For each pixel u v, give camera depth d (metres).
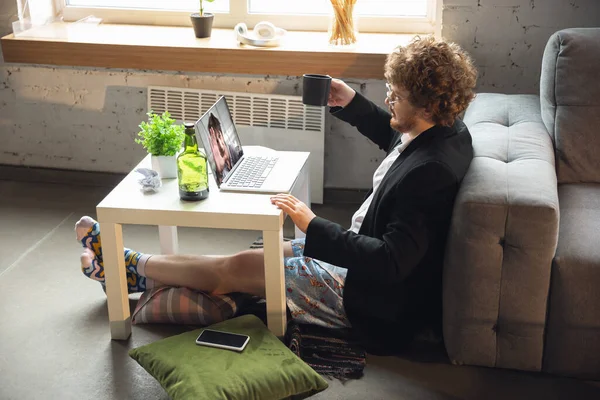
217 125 2.53
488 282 2.26
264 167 2.61
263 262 2.54
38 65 3.63
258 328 2.39
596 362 2.29
